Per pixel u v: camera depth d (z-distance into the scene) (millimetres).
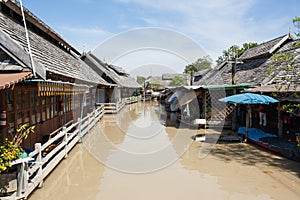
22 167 5488
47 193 6281
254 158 9219
